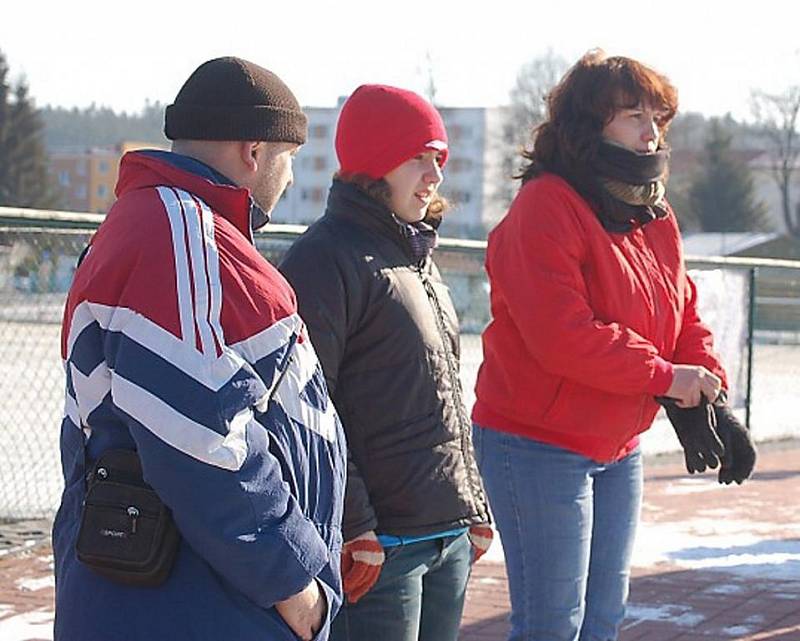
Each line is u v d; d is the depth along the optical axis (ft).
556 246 14.84
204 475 9.02
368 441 13.20
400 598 13.32
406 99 13.43
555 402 15.17
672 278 15.92
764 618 23.58
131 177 10.09
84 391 9.57
